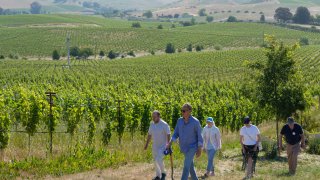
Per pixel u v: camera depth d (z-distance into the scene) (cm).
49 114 1881
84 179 1341
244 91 2416
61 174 1426
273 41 2339
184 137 1220
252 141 1531
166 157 1788
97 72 9062
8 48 15900
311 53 11806
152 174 1444
